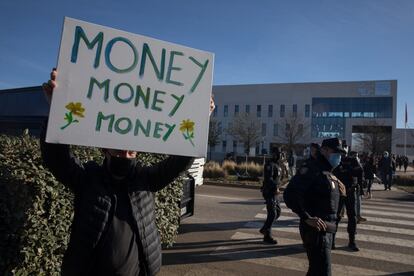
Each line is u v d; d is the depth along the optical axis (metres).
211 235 8.08
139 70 2.60
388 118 75.38
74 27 2.47
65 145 2.50
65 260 2.42
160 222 6.09
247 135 69.12
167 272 5.66
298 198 3.87
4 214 3.04
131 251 2.40
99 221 2.38
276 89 82.69
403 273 6.04
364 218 10.55
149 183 2.64
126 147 2.54
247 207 11.95
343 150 4.02
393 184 22.88
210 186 18.44
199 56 2.73
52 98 2.39
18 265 3.21
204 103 2.72
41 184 3.42
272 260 6.47
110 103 2.52
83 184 2.52
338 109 78.56
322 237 3.80
